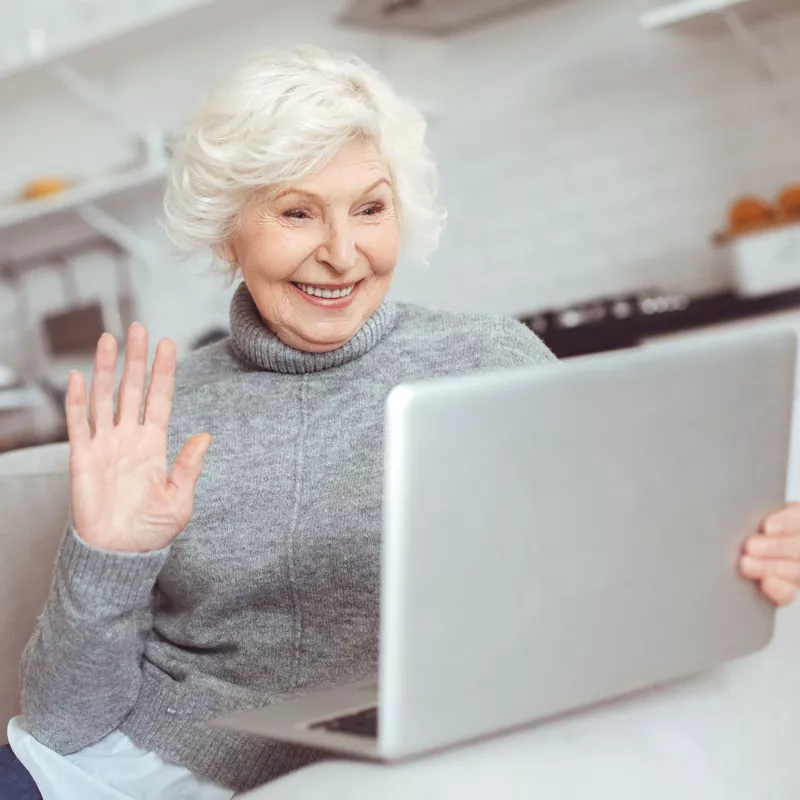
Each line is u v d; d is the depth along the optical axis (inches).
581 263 138.6
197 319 155.6
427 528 29.8
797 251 107.7
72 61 146.7
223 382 55.4
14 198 162.4
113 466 43.3
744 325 109.8
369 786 32.1
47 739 48.4
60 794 47.1
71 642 44.6
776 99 124.0
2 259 164.4
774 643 42.8
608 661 34.0
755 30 123.3
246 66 50.4
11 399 146.3
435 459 29.7
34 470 60.0
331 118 47.4
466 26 140.2
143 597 44.9
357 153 48.9
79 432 43.0
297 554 50.1
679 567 35.0
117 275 159.0
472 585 30.8
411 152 52.2
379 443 51.2
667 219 132.3
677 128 130.0
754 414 35.6
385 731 30.5
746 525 36.4
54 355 159.8
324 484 51.2
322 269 49.9
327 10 147.0
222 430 53.9
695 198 130.3
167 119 155.3
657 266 133.6
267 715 37.5
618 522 33.2
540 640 32.4
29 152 163.5
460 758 33.2
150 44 150.0
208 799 46.7
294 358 52.9
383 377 52.7
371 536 49.4
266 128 47.9
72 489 43.1
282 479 51.7
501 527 31.0
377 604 49.4
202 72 152.5
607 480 32.7
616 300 119.6
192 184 51.8
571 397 31.6
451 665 30.9
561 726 35.7
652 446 33.4
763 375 35.6
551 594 32.3
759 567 36.4
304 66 49.6
